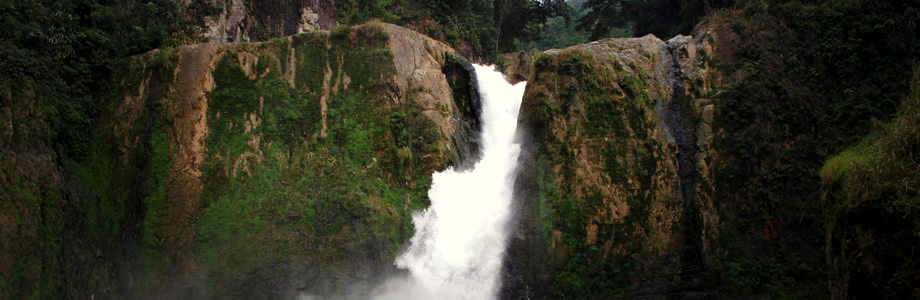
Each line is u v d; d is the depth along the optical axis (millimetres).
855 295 15922
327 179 30844
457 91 36062
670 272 30281
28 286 26031
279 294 28312
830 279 17906
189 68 32375
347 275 28594
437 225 30625
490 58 50125
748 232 29984
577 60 32875
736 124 31469
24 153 28531
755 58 32875
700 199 30953
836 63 32188
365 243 29000
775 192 30188
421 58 34469
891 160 15773
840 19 32844
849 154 19062
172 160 30875
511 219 31297
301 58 33719
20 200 27219
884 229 15352
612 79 32969
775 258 29453
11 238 26188
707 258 30078
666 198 31297
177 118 31516
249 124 31938
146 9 36625
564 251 30062
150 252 29375
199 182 30500
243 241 29219
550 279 29797
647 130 32281
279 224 29656
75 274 28328
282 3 42594
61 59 32250
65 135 31625
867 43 32062
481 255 30875
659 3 48156
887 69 31328
